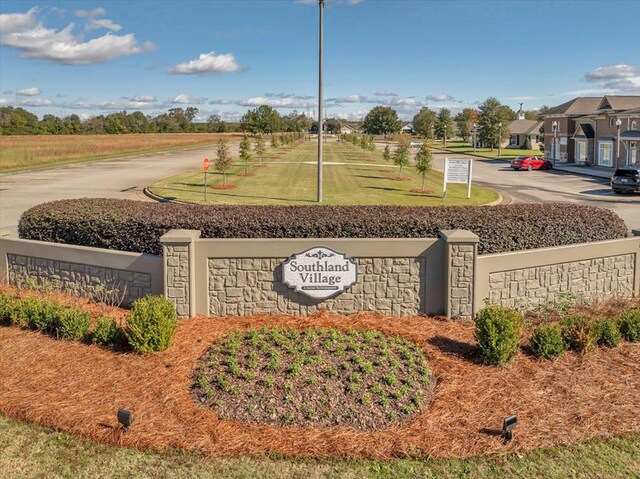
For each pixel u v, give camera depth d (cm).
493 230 859
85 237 912
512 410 538
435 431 501
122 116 14700
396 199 2452
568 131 5153
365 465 458
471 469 454
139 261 827
